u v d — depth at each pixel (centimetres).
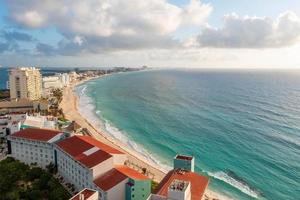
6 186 9838
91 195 7475
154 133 18750
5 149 14112
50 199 9312
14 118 16825
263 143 16175
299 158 13875
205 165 13388
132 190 8894
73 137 11869
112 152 10456
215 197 10488
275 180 11750
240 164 13412
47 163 12106
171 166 13325
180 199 6719
